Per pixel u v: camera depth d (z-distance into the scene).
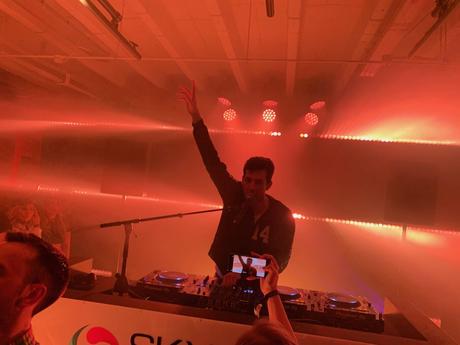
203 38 4.09
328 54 4.34
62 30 3.89
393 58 3.20
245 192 2.63
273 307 1.51
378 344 1.67
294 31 3.16
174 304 1.98
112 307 1.90
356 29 3.65
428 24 3.29
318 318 1.94
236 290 1.96
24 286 0.90
